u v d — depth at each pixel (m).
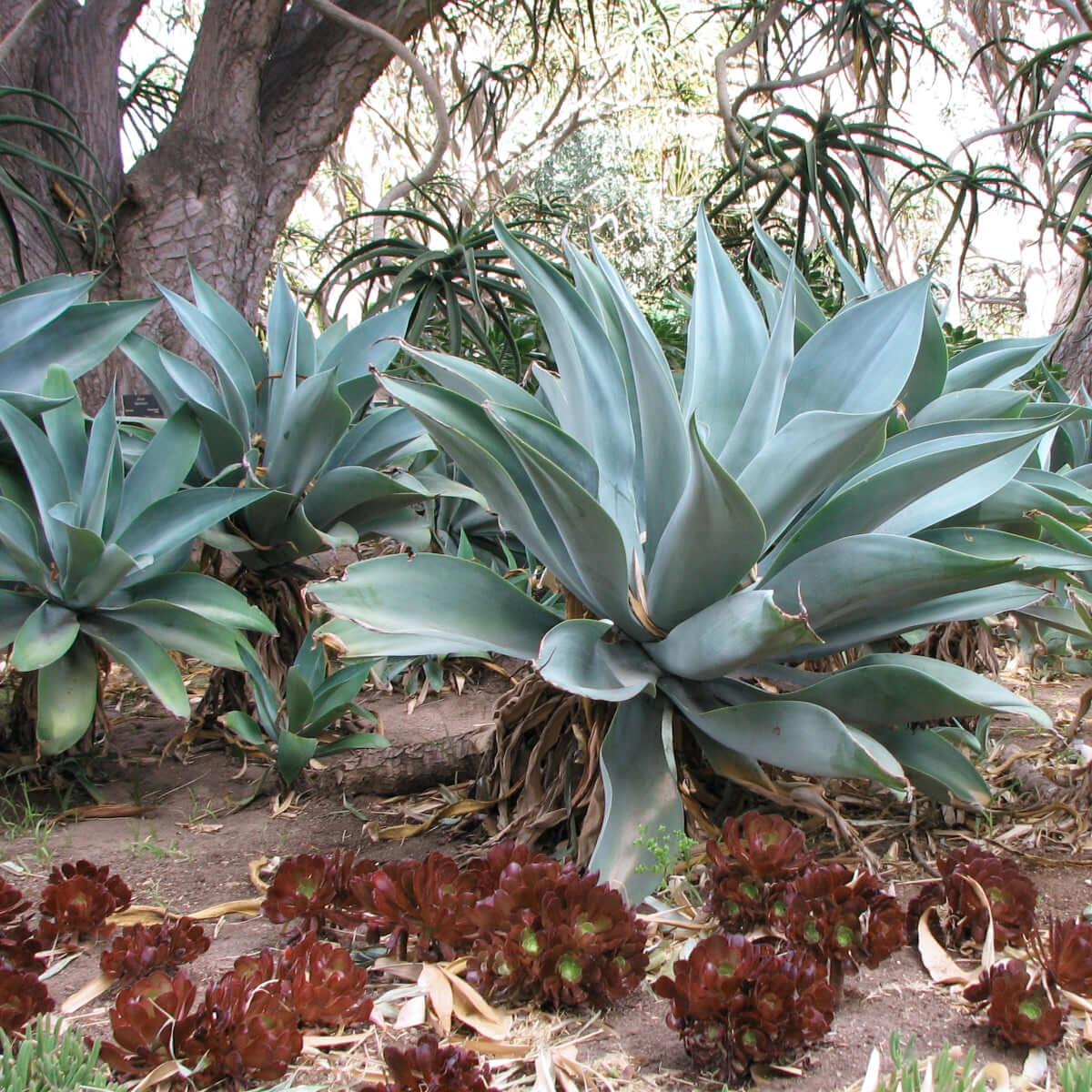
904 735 2.13
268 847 2.40
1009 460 2.22
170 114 6.55
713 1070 1.45
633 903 1.79
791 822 2.38
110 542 2.77
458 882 1.79
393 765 2.72
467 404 2.09
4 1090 1.25
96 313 2.95
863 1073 1.44
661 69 14.02
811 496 2.03
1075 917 1.98
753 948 1.54
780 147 4.73
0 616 2.62
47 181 4.97
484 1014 1.56
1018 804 2.65
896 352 2.22
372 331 3.55
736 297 2.40
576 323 2.29
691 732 2.30
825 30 5.35
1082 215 4.77
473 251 5.02
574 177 15.12
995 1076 1.42
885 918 1.72
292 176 5.72
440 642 1.97
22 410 2.71
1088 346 8.69
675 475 2.07
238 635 2.73
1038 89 5.10
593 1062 1.47
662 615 2.08
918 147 4.71
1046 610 2.81
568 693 2.28
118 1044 1.39
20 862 2.27
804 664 2.73
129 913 1.93
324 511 3.26
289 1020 1.43
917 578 1.87
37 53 5.08
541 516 2.19
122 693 3.74
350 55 5.71
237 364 3.35
